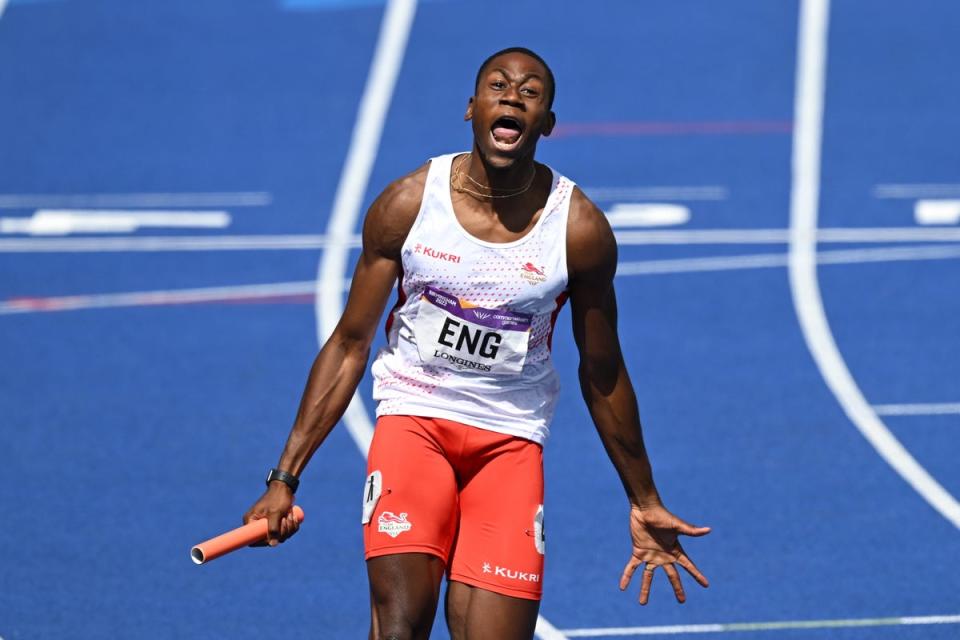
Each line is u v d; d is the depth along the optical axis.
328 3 66.31
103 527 30.03
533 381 18.48
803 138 55.69
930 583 27.41
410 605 17.62
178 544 29.27
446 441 18.31
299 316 42.84
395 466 18.09
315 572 28.05
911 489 31.80
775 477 32.50
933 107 57.84
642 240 48.22
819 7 65.06
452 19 64.62
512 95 17.36
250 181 53.09
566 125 57.16
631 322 42.16
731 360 39.50
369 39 63.22
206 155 55.06
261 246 48.19
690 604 26.64
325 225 49.81
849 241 47.94
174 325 42.16
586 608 26.47
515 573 18.02
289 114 57.91
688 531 18.94
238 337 41.31
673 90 59.38
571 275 17.97
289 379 38.56
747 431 35.09
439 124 56.97
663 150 54.97
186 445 34.47
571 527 30.11
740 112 57.78
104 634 25.39
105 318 42.66
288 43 63.09
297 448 18.30
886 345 40.38
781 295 43.94
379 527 17.92
